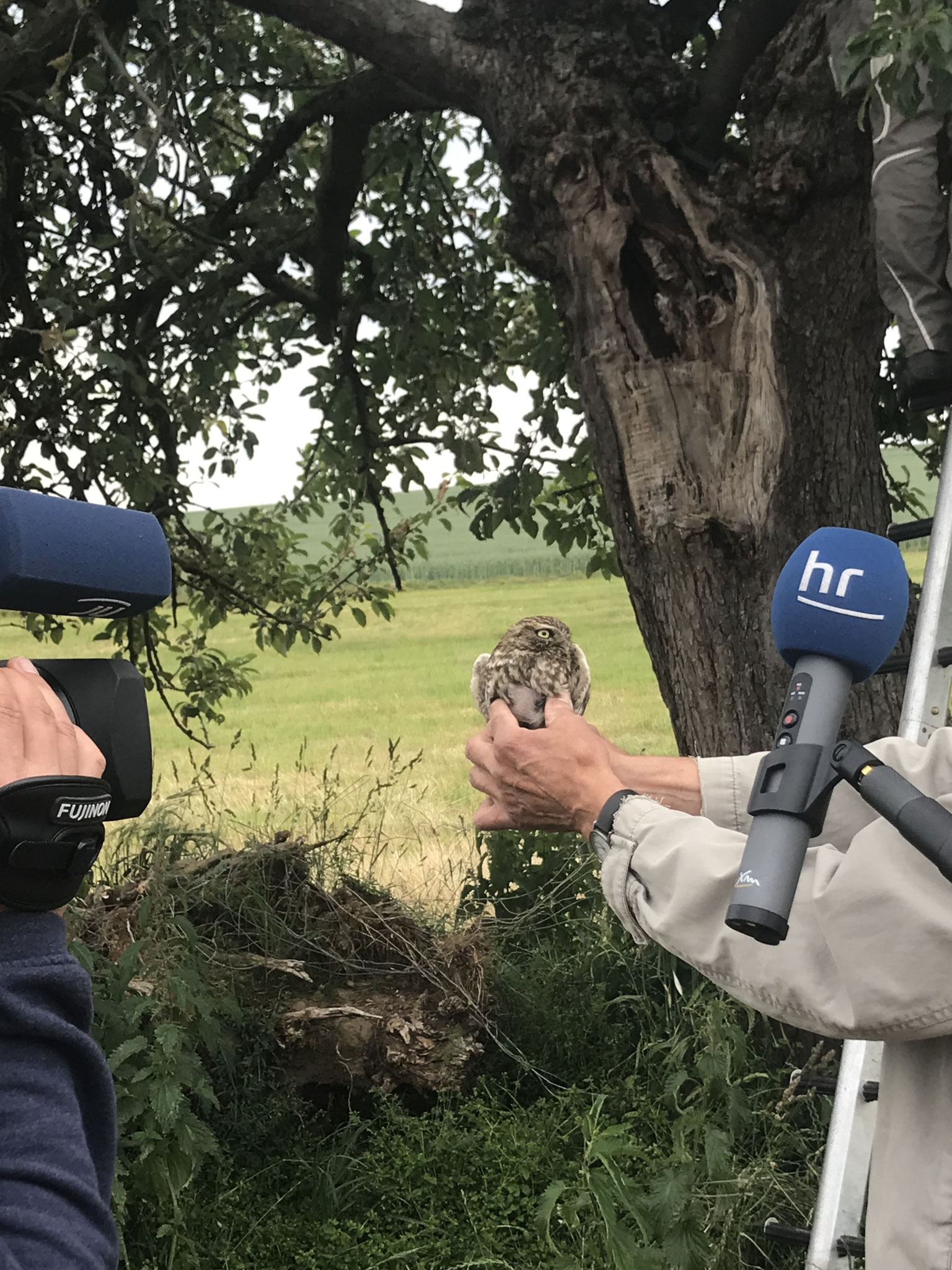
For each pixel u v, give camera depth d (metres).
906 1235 1.47
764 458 3.93
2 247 6.30
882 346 4.20
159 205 5.47
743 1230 3.46
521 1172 3.78
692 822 1.67
